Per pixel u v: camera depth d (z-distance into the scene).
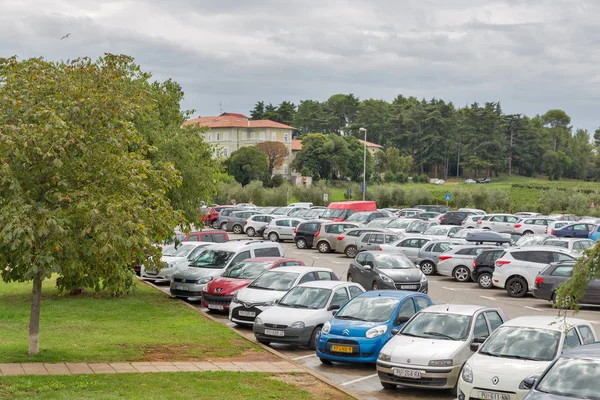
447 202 82.25
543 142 192.50
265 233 51.09
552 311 23.48
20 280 13.30
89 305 21.69
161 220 13.94
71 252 12.66
